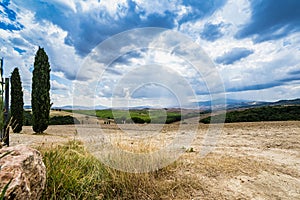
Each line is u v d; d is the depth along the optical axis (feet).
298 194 10.02
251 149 20.04
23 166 5.44
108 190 9.06
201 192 9.57
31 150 6.35
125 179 9.66
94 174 9.43
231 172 12.05
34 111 40.63
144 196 9.04
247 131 32.96
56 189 7.63
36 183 5.86
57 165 8.57
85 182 8.77
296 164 14.73
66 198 7.79
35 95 41.01
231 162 13.94
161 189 9.56
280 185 10.85
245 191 9.93
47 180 7.63
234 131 33.45
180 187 9.82
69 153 10.77
